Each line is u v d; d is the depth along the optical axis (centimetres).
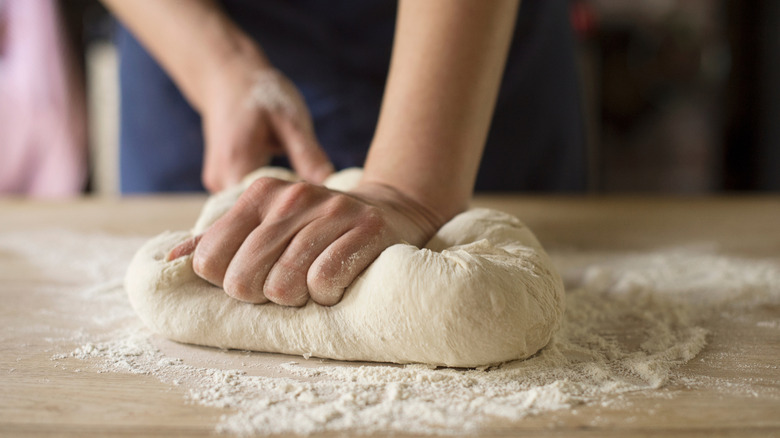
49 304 107
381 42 187
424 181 92
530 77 197
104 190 321
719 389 73
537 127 204
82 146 303
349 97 186
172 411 68
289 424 65
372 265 80
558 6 199
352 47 186
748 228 169
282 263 80
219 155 138
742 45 373
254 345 84
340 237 81
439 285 76
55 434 63
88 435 63
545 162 213
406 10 100
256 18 185
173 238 95
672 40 371
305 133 139
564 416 66
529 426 65
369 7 184
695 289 114
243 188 104
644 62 377
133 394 72
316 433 64
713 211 193
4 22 280
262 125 138
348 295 81
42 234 160
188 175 201
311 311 82
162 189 204
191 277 87
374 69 188
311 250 80
